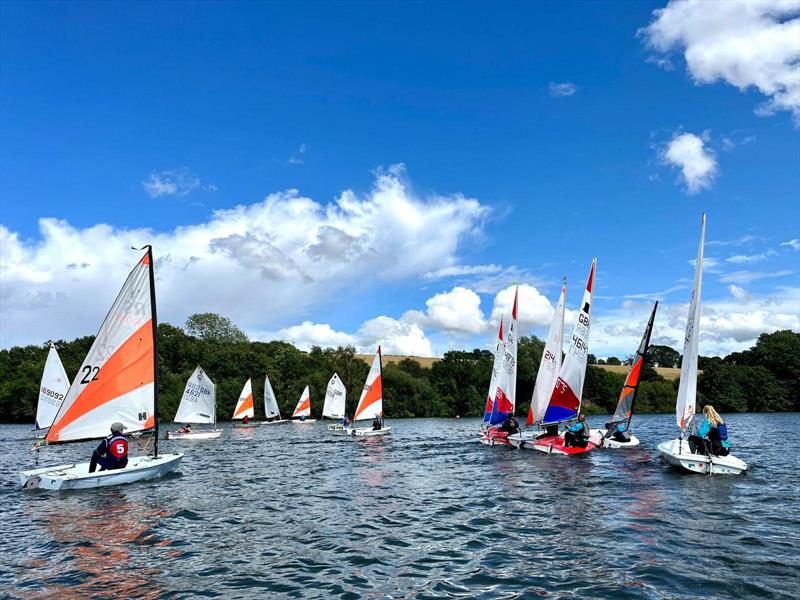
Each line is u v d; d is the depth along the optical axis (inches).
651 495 669.3
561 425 1382.9
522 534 499.8
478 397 3698.3
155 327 849.5
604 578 377.1
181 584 375.6
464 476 864.3
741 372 3545.8
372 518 573.0
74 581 382.0
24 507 632.4
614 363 5295.3
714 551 433.7
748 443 1412.4
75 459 1203.9
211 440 1726.1
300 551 452.8
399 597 351.6
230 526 539.2
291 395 3420.3
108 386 799.1
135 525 542.9
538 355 3629.4
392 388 3644.2
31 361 3353.8
